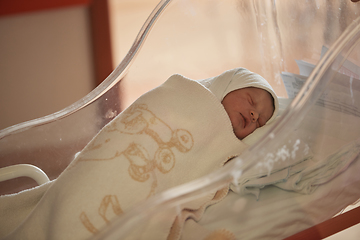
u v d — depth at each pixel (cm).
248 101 109
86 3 255
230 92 112
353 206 99
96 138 90
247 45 130
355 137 94
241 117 108
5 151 104
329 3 114
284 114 72
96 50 264
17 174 98
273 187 88
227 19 127
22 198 88
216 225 79
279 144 74
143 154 85
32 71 246
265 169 76
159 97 98
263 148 69
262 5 126
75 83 258
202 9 124
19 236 79
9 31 239
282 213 84
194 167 94
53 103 251
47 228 77
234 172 66
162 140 90
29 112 245
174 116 95
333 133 88
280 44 126
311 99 75
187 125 95
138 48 120
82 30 259
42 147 108
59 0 247
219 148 98
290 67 125
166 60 125
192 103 98
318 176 88
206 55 128
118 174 80
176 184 90
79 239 73
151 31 121
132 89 122
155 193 82
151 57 123
